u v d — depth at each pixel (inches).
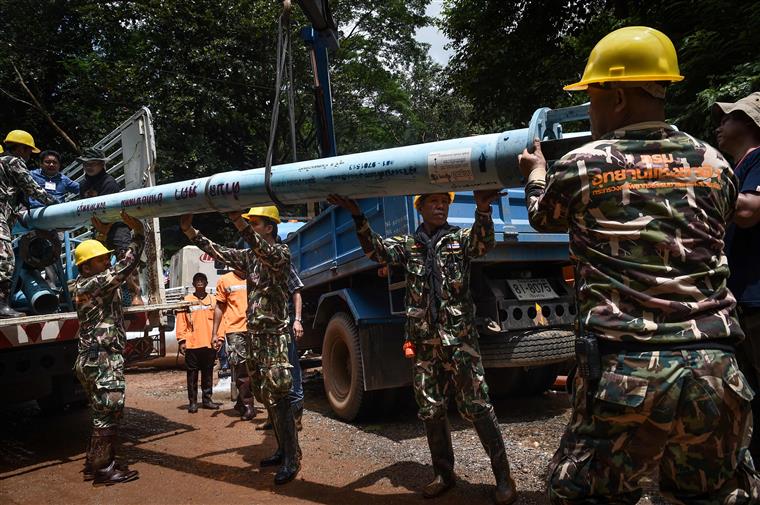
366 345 200.4
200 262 493.7
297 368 177.0
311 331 280.4
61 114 799.1
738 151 112.1
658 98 78.2
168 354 425.7
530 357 187.0
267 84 746.8
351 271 215.6
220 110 741.9
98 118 776.3
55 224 193.6
